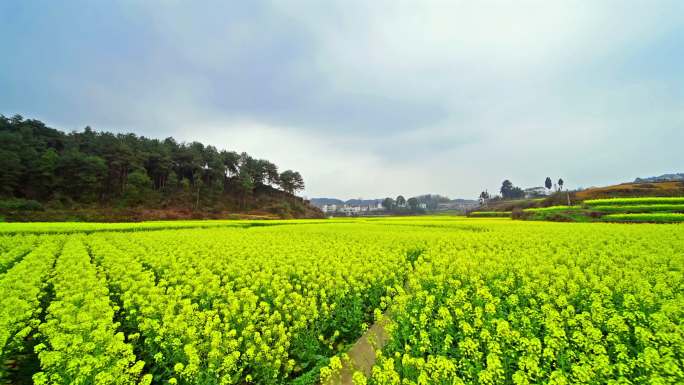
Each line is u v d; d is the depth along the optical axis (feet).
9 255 57.26
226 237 85.46
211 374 21.74
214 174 330.54
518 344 21.84
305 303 32.58
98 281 39.14
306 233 97.96
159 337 24.67
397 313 29.32
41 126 287.89
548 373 20.10
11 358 26.45
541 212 169.78
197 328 27.37
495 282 35.12
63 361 21.13
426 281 38.70
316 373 25.30
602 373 18.02
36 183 220.02
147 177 264.31
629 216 134.82
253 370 24.02
